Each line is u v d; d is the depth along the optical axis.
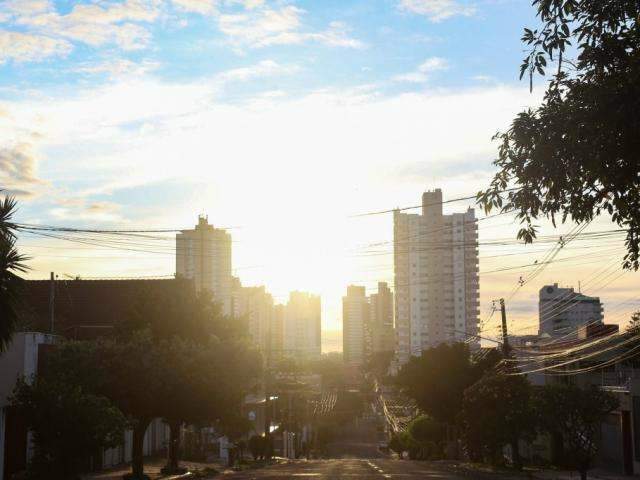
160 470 35.66
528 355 58.59
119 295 49.94
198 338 38.97
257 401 74.00
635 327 37.19
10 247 21.89
